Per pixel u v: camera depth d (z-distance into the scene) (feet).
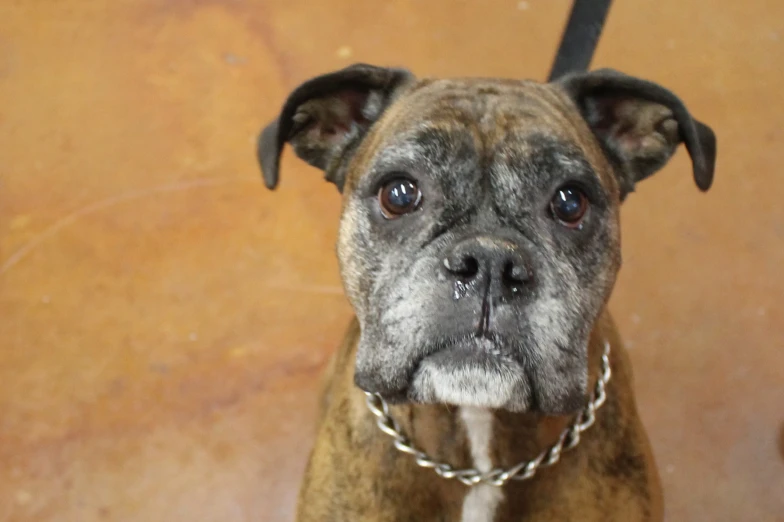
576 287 1.91
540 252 1.88
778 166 3.22
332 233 3.12
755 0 3.77
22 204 3.21
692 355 2.85
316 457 2.21
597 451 2.11
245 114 3.48
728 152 3.27
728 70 3.53
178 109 3.50
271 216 3.16
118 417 2.79
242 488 2.70
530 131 1.92
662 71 3.53
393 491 2.11
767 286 2.95
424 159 1.92
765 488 2.66
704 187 2.08
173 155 3.35
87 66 3.66
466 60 3.60
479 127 1.93
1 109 3.51
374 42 3.70
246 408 2.81
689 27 3.69
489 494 2.09
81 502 2.67
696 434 2.74
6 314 2.95
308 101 2.14
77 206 3.21
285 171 3.27
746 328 2.89
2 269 3.04
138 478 2.70
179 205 3.20
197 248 3.09
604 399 2.11
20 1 3.90
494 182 1.91
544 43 3.66
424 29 3.74
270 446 2.75
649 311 2.92
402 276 1.90
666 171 3.21
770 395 2.78
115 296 2.98
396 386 1.88
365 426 2.13
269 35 3.74
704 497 2.65
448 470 2.08
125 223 3.16
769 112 3.39
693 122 2.06
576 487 2.09
